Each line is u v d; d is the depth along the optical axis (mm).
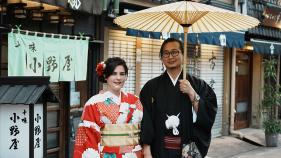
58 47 6781
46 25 7258
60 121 7820
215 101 4430
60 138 7828
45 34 6543
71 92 8000
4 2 6180
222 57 12891
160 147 4336
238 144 11953
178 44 4332
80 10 6496
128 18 4457
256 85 14719
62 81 7398
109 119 4043
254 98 14766
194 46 11586
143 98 4461
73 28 7793
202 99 4293
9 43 5977
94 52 8359
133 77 9562
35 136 4426
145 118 4297
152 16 4508
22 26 6820
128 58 9375
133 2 8594
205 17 4461
